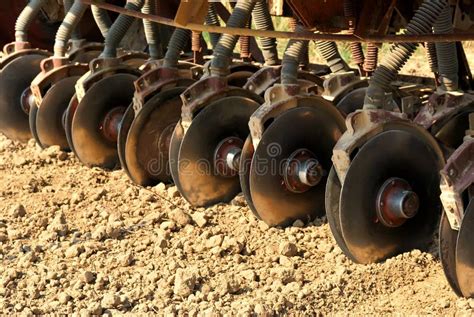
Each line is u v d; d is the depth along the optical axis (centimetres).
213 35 864
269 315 487
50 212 668
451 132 593
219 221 648
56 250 589
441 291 518
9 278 539
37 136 818
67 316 496
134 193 708
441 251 497
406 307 502
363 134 540
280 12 618
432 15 530
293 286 525
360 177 543
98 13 861
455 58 591
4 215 661
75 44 859
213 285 528
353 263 561
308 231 622
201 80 666
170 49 725
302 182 614
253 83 727
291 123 613
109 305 504
